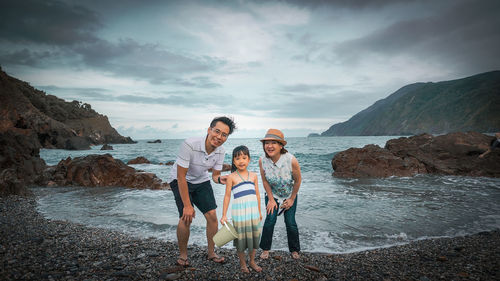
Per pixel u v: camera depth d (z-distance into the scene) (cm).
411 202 688
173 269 287
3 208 617
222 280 269
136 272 275
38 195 819
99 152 3938
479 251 352
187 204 287
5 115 3916
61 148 4866
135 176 997
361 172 1195
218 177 323
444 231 466
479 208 620
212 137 288
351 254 361
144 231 471
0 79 4159
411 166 1258
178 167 286
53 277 246
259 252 370
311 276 280
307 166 1689
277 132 329
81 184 1018
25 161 1120
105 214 592
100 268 280
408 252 360
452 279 265
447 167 1234
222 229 284
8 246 330
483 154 1246
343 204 669
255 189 309
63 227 465
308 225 500
